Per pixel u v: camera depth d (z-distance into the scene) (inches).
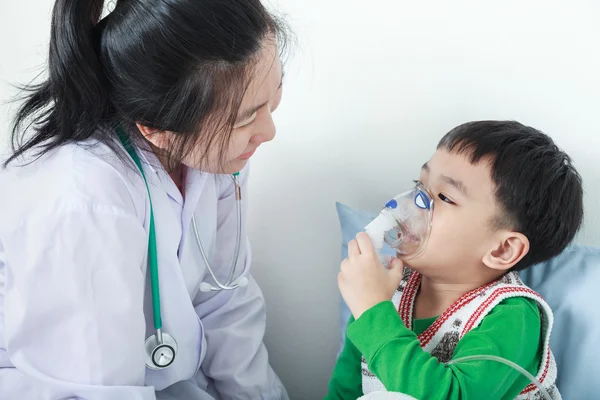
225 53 29.9
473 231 39.0
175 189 39.8
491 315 38.2
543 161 39.0
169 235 39.8
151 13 30.0
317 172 53.9
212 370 49.9
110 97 34.1
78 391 36.6
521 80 46.5
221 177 45.7
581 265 44.9
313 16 49.5
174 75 30.7
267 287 59.8
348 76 50.1
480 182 38.6
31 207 35.0
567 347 43.7
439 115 49.0
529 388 39.2
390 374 35.5
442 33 47.0
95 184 35.0
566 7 44.0
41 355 36.6
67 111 35.0
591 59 44.5
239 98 31.5
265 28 31.6
